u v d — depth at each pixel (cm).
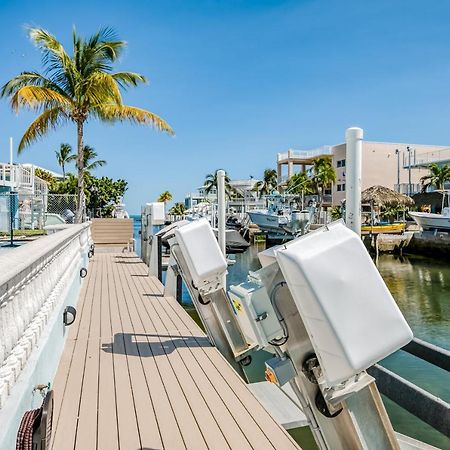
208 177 5444
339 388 184
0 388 192
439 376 535
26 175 1869
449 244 2561
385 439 196
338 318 167
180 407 312
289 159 5091
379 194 3259
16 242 978
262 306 210
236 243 1642
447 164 3844
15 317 229
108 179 4338
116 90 1292
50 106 1348
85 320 573
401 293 1559
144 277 951
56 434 271
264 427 282
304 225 2939
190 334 507
